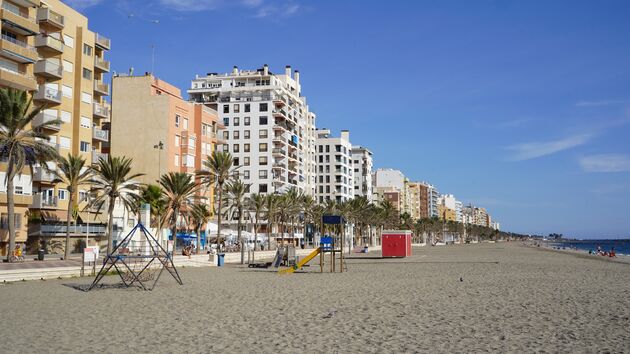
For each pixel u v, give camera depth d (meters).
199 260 56.31
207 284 33.06
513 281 34.03
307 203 120.25
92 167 56.34
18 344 14.39
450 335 15.16
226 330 16.36
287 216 115.62
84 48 75.06
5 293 27.61
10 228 48.34
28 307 22.17
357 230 161.75
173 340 14.80
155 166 88.56
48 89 68.06
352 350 13.28
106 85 80.31
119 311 20.86
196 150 96.69
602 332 15.39
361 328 16.50
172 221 73.44
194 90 136.88
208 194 99.12
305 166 158.62
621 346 13.39
